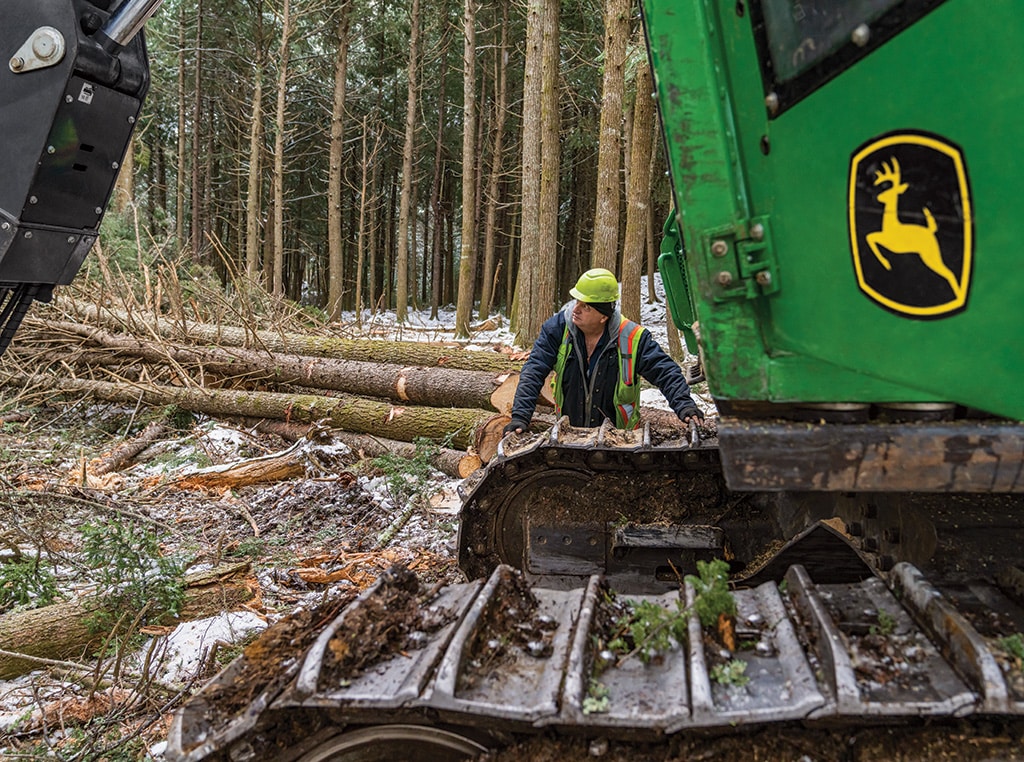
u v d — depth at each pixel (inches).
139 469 253.9
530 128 530.6
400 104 1242.0
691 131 59.5
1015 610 60.7
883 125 55.1
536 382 147.9
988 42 51.9
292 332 382.9
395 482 225.3
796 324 59.7
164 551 177.0
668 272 123.6
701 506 126.9
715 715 51.7
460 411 263.3
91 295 357.4
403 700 55.3
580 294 146.9
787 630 59.2
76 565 164.9
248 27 1069.1
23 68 93.4
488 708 54.1
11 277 98.2
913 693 52.0
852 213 56.8
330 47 1108.5
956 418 58.8
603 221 379.9
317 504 213.2
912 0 53.0
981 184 53.4
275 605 153.0
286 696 57.4
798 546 101.0
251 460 235.8
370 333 463.8
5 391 315.0
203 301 408.8
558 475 129.0
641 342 150.3
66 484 221.8
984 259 54.2
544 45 512.4
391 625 63.4
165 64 1087.0
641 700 54.8
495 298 1283.2
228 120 1243.2
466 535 129.8
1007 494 74.5
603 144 377.4
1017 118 52.0
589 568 126.0
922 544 73.0
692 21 58.6
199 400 297.6
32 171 94.7
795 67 56.9
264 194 1211.2
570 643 60.0
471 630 60.7
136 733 108.2
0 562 167.9
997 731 55.2
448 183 1389.0
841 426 59.0
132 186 677.3
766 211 59.5
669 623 60.0
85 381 318.0
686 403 138.6
